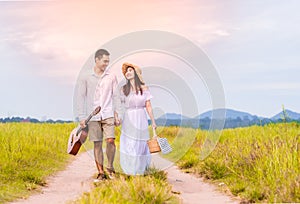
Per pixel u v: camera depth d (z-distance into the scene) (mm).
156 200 8203
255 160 10922
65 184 11008
